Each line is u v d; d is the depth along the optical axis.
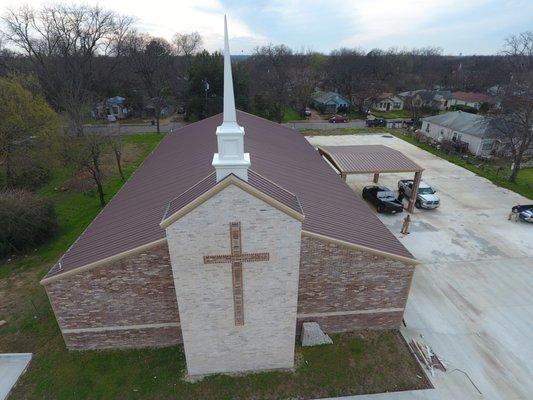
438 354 14.12
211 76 58.56
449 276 18.75
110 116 60.69
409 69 125.44
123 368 13.53
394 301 14.62
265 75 82.88
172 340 14.36
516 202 27.89
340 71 93.06
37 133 29.20
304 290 13.96
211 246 10.48
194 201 9.70
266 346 12.87
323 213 15.34
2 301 17.20
